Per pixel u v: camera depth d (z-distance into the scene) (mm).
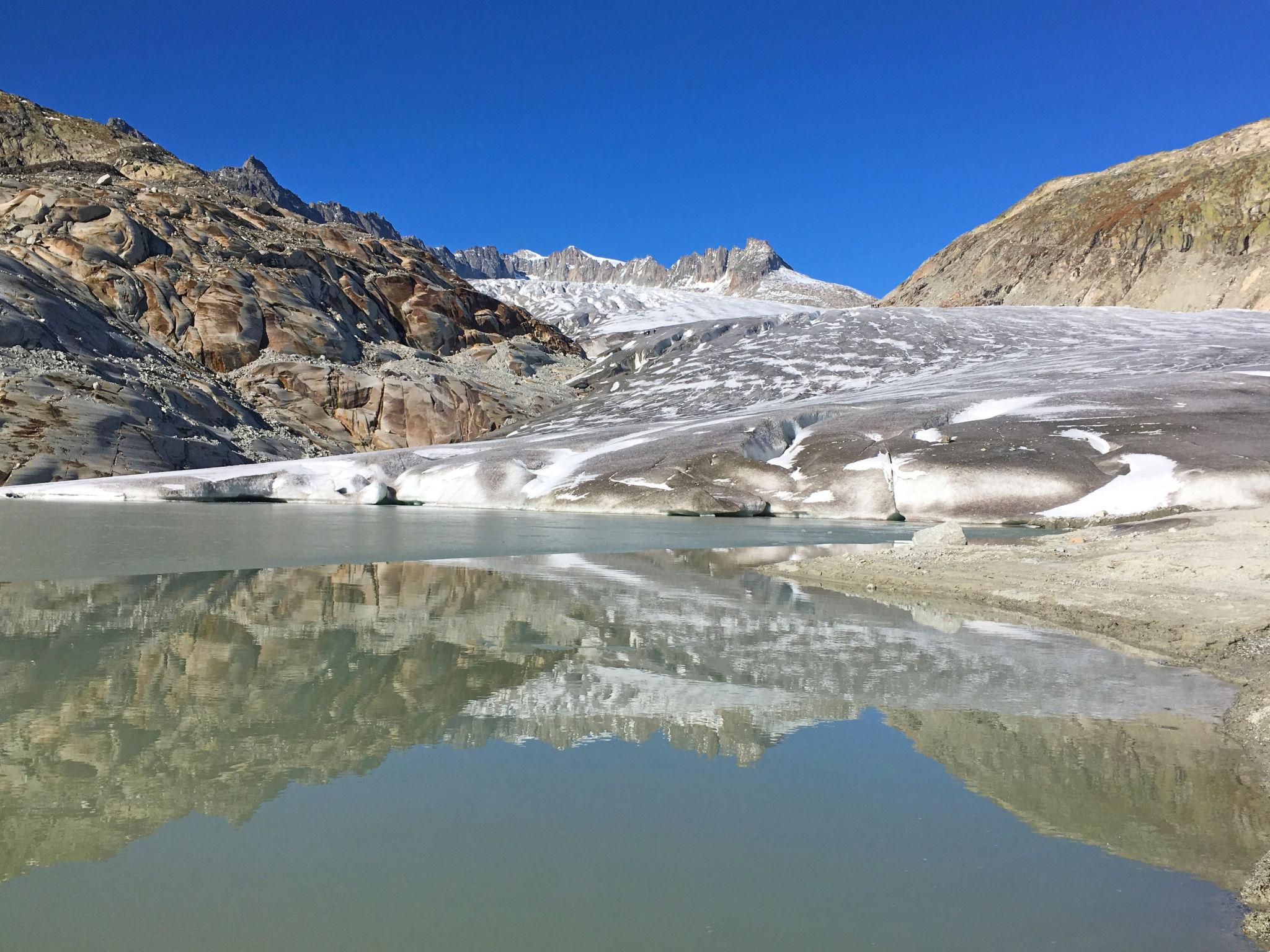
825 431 45562
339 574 16438
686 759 5754
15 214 74000
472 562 19031
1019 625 11305
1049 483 34875
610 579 16031
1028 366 63438
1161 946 3404
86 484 45719
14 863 4090
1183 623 10734
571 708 7000
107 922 3535
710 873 4078
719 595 13930
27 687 7445
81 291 68500
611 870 4094
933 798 5047
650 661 8781
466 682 7805
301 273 83688
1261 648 9250
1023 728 6555
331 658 8773
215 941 3383
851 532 29750
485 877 4000
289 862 4133
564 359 102188
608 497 42031
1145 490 32438
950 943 3426
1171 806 4953
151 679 7809
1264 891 3803
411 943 3404
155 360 64875
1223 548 15797
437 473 48500
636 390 75312
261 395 70312
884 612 12281
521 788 5164
